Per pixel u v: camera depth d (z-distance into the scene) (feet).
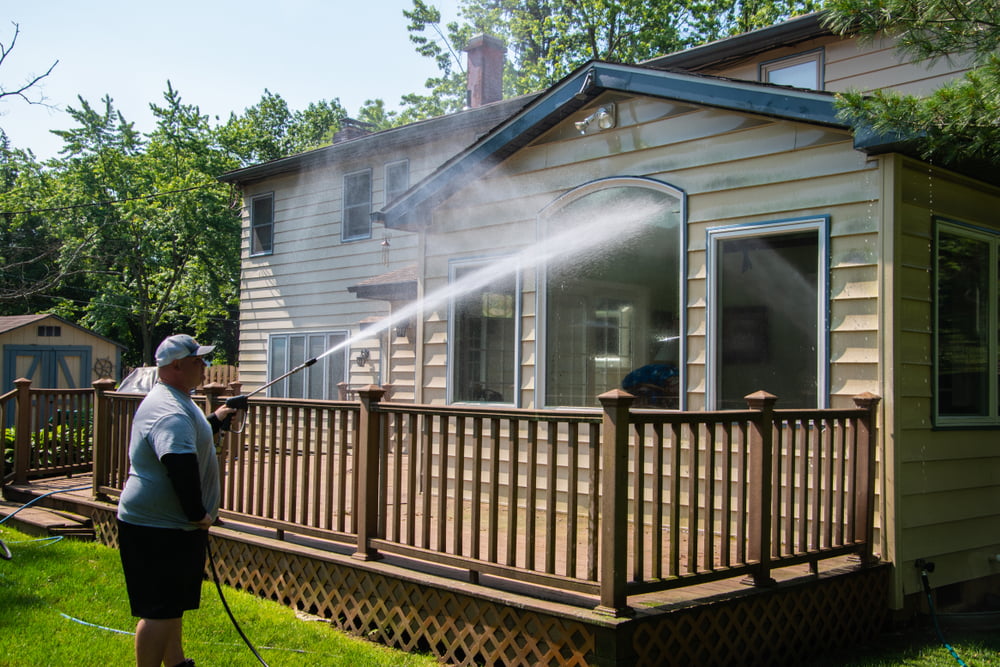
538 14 95.55
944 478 18.66
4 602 18.17
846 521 17.65
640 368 22.31
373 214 27.45
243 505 21.93
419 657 15.20
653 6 83.61
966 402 19.62
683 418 13.84
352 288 44.32
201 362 12.91
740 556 14.83
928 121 16.01
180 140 102.68
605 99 23.11
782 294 19.45
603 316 23.20
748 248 20.16
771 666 14.96
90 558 22.20
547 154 24.56
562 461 23.71
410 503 16.22
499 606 14.10
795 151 19.27
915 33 17.78
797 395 19.07
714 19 85.46
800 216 19.08
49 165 110.83
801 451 16.11
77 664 14.66
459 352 26.73
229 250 98.99
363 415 17.12
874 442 17.46
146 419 12.11
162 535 12.00
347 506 23.36
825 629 16.11
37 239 106.32
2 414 29.55
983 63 17.28
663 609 13.19
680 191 21.40
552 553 13.61
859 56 30.58
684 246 21.25
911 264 17.99
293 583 18.43
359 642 16.12
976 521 19.54
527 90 89.51
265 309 56.75
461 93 102.32
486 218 26.11
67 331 72.74
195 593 12.32
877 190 17.79
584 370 23.52
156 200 97.50
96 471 25.20
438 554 15.38
